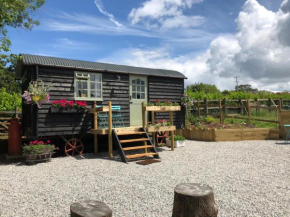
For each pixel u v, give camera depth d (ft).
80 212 6.88
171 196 13.17
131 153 28.14
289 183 15.33
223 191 13.85
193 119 43.88
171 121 29.53
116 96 29.89
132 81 31.40
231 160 22.75
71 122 26.32
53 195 13.80
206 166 20.43
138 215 10.89
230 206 11.64
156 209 11.50
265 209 11.22
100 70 28.12
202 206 7.97
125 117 30.53
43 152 23.13
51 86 25.35
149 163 21.94
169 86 34.55
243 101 53.21
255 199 12.53
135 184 15.51
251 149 28.32
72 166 21.33
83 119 27.09
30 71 26.43
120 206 11.96
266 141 34.50
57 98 25.68
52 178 17.53
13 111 39.17
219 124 41.34
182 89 35.76
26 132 30.66
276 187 14.53
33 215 11.17
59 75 25.95
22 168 21.29
